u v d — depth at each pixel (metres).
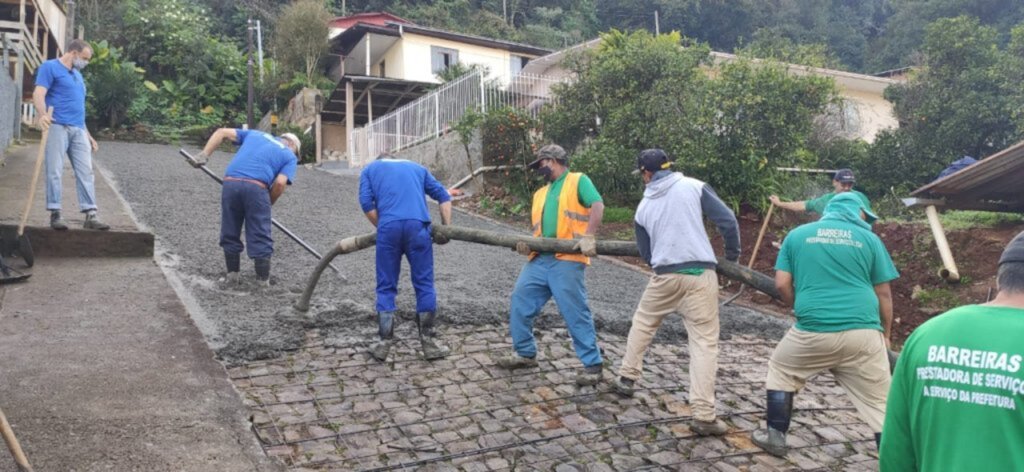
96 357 4.22
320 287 6.63
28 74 16.02
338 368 4.78
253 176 6.25
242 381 4.41
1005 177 7.71
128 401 3.75
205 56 28.92
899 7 41.66
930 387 1.86
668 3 44.50
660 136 11.83
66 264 6.01
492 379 4.84
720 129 11.35
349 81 21.89
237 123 27.77
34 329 4.53
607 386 4.86
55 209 6.13
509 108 13.70
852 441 4.39
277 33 29.44
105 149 17.34
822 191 12.22
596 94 13.05
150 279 5.84
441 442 3.87
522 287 4.94
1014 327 1.79
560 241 4.68
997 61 14.42
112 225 6.87
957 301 7.87
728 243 4.28
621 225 11.52
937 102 14.41
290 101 27.69
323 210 11.22
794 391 4.02
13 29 16.02
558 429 4.14
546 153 4.91
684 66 12.43
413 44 26.09
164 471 3.15
